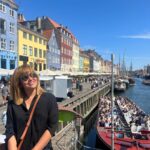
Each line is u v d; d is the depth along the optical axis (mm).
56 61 77750
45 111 3051
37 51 61312
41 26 81688
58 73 40594
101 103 41281
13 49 49375
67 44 91938
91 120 38406
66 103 27703
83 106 33969
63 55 85875
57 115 3127
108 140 19344
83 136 25969
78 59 113000
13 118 3080
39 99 3072
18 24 51219
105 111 31219
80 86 46812
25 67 3180
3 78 33531
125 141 18875
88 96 39500
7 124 3092
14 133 3057
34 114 3039
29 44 56500
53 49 74312
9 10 47594
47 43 68938
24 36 54188
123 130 21547
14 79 3125
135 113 30688
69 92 35125
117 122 24438
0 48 44750
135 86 117625
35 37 60125
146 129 21859
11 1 47781
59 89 31828
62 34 84000
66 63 90500
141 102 62531
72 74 52125
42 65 64688
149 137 19281
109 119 24906
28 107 3078
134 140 18797
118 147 18438
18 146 3031
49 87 30719
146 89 100500
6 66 46688
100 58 175625
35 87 3141
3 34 45656
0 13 44656
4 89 23609
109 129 21578
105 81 84000
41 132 3055
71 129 19578
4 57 45969
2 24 45531
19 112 3053
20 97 3105
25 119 3031
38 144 2977
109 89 78938
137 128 21641
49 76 33438
